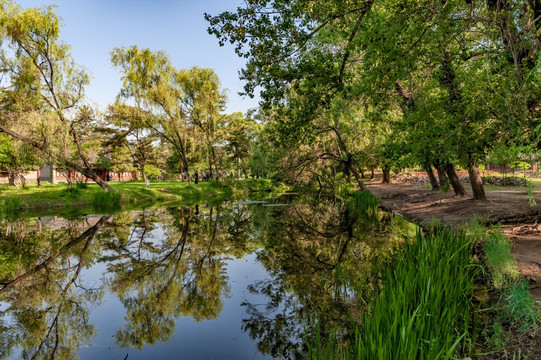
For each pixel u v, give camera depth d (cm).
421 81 952
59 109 2039
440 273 390
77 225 1411
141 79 2706
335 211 1752
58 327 485
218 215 1733
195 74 3244
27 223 1457
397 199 1978
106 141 4475
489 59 559
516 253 584
